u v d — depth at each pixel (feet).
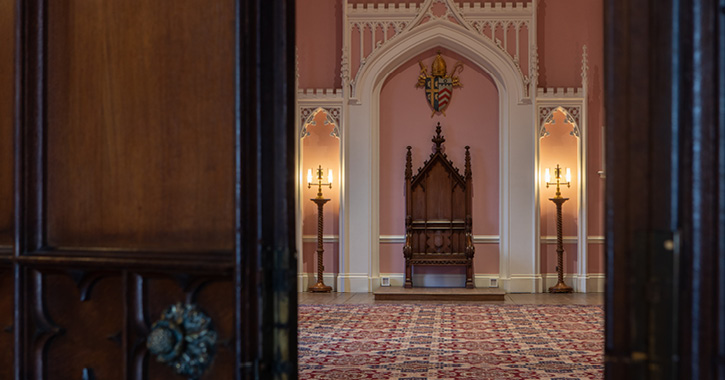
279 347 5.33
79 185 6.18
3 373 6.50
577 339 24.30
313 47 42.09
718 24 4.22
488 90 41.24
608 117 4.71
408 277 39.99
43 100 6.25
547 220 40.70
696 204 4.26
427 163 40.88
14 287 6.07
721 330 4.14
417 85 41.57
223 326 5.51
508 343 23.50
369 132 40.83
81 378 6.02
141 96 5.97
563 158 40.57
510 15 40.37
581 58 41.24
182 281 5.53
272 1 5.44
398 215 41.55
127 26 6.05
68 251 6.03
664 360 4.37
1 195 6.57
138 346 5.75
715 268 4.17
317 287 40.06
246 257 5.23
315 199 39.86
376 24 40.96
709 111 4.23
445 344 23.32
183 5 5.83
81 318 6.05
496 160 41.09
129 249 5.88
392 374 18.37
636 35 4.59
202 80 5.74
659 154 4.50
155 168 5.90
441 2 40.75
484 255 40.98
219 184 5.64
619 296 4.59
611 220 4.65
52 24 6.33
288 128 5.40
